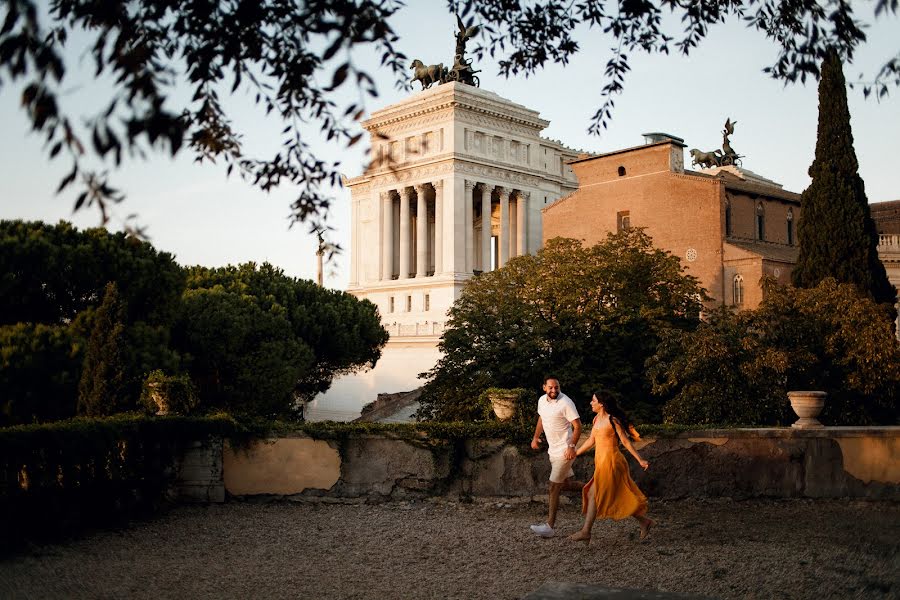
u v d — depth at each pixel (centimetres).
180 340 4725
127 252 4031
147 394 2186
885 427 2108
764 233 7519
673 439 2058
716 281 6844
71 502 1684
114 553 1482
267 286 5569
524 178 10694
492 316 4406
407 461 2052
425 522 1788
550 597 822
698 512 1914
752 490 2055
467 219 10044
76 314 3947
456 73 10312
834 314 3216
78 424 1727
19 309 3828
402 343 8831
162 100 688
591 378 3891
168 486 1988
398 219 11088
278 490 2056
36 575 1312
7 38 653
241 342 4816
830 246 4091
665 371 3291
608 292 4281
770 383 3034
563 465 1595
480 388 4081
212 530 1703
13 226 3931
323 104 961
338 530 1698
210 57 854
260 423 2088
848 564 1368
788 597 1170
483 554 1459
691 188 7088
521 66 1366
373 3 826
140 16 824
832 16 1231
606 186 7681
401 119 10419
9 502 1531
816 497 2064
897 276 6222
